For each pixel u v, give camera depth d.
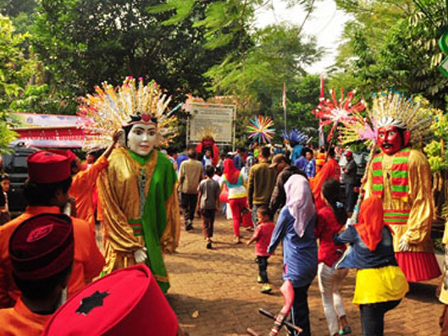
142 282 1.16
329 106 6.33
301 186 3.98
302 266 3.80
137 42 15.36
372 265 3.50
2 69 6.93
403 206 5.75
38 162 2.39
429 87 8.89
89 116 5.04
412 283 6.07
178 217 5.15
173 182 5.12
